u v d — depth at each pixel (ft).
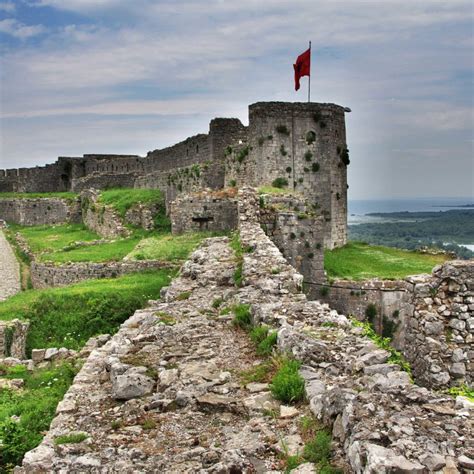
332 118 142.61
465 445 19.75
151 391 33.12
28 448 37.70
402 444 19.81
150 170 224.53
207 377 33.68
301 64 141.08
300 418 26.76
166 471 23.79
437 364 38.22
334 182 144.05
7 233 211.82
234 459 23.61
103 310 83.82
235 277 62.69
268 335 38.24
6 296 113.19
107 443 26.89
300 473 21.80
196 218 120.98
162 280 94.27
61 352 69.56
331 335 34.96
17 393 54.13
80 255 124.47
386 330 93.25
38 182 288.10
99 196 189.37
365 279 97.35
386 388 24.72
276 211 91.86
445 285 39.14
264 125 138.51
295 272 57.47
